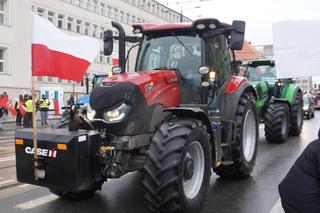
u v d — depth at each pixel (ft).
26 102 62.90
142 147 16.47
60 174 14.67
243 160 21.52
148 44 20.22
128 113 15.75
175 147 14.88
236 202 18.10
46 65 16.22
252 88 23.85
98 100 16.25
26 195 19.85
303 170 7.84
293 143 35.53
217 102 19.94
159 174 14.69
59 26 131.03
